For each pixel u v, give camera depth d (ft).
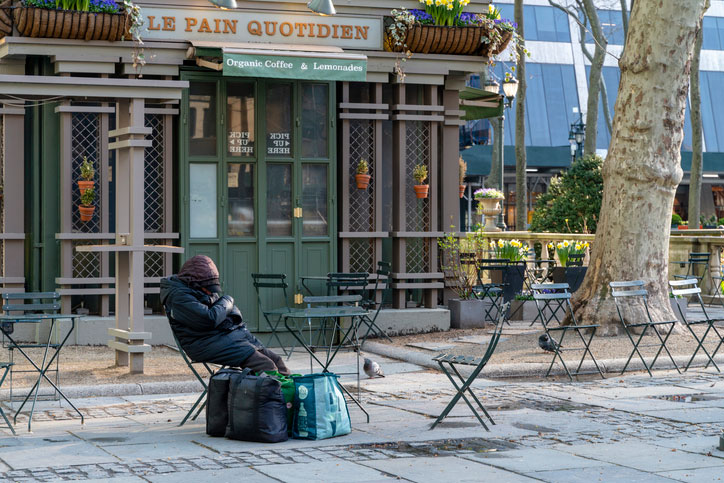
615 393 31.89
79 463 21.33
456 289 48.96
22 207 42.06
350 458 21.98
